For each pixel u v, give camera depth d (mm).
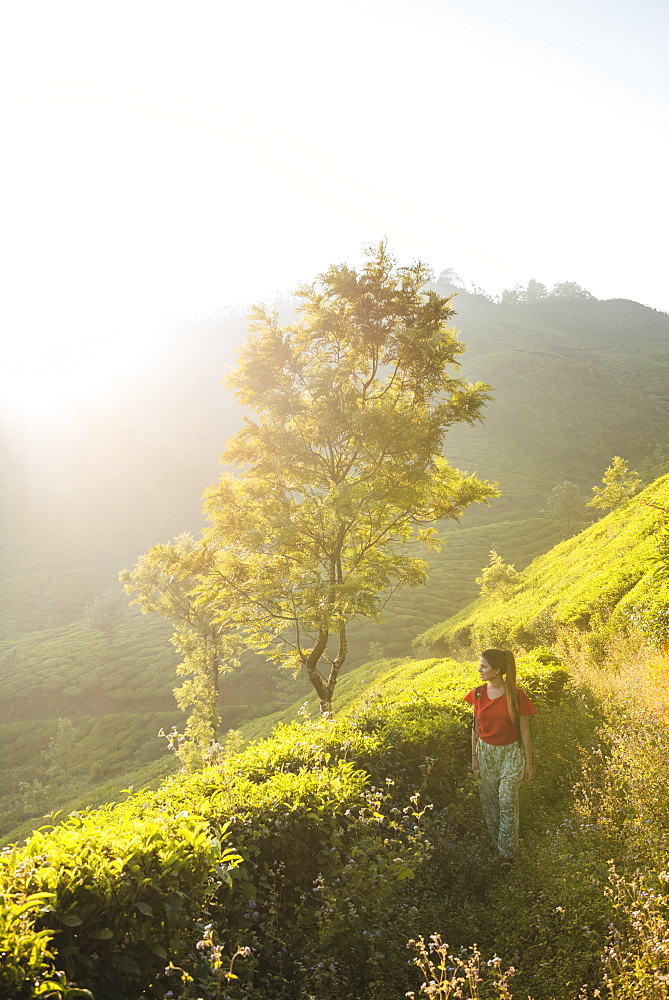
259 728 47875
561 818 5859
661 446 156375
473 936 4465
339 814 5383
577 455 158500
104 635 96062
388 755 6875
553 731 8211
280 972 4168
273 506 14391
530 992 3713
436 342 13672
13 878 3299
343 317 14586
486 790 6039
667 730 6398
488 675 5969
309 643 72188
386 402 14008
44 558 142000
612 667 11578
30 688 79125
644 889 3922
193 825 4391
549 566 37938
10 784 59625
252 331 15211
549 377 198500
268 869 4660
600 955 3711
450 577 90562
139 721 66688
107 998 3324
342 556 15148
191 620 29562
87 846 3727
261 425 14773
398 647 70438
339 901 4473
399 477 13844
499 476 147500
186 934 3740
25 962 2963
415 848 5391
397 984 4090
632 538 23266
